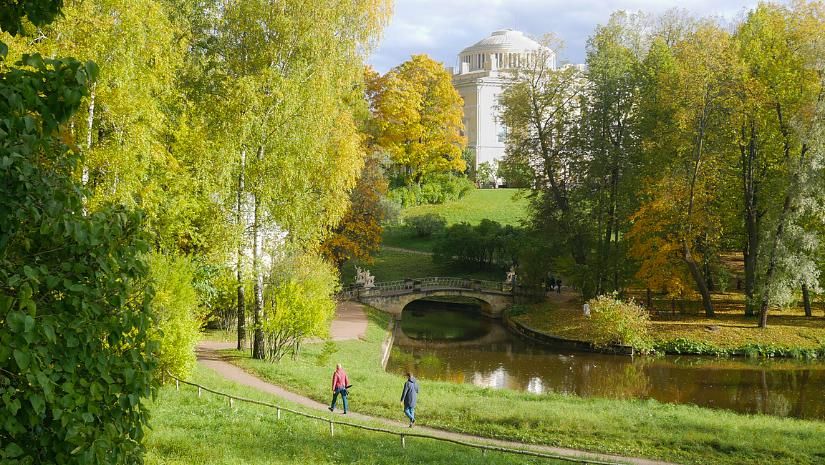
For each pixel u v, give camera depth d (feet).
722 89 146.41
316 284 111.34
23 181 22.41
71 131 73.41
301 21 97.30
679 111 150.71
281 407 72.95
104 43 74.33
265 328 107.34
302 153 96.48
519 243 205.26
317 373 101.45
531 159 187.73
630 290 193.26
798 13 147.54
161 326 77.46
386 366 134.41
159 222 98.58
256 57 98.22
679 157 157.28
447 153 287.69
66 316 23.80
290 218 101.96
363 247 206.90
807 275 140.05
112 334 25.05
